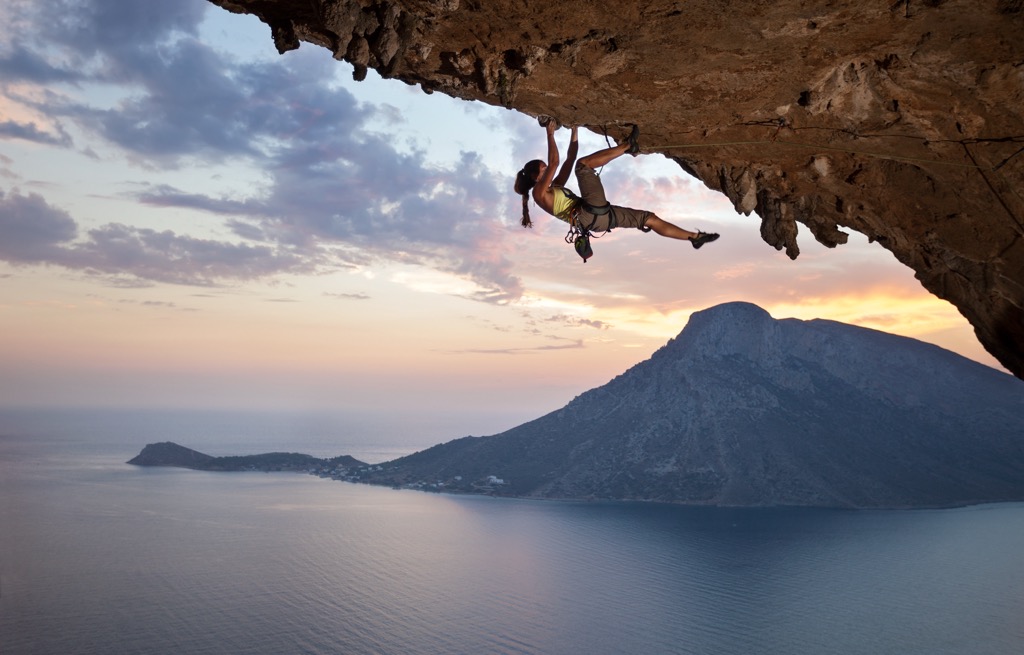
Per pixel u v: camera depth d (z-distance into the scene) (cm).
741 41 719
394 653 10581
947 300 1155
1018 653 11000
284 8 739
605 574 16050
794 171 1004
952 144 859
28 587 14425
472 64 779
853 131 883
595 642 11262
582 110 885
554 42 730
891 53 737
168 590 14325
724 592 14700
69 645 10900
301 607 13188
